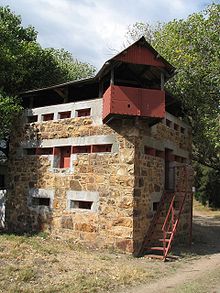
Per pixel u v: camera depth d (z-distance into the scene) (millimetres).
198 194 35000
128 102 12484
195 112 18812
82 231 13312
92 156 13562
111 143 13219
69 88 15258
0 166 19859
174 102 16672
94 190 13312
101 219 12984
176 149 16453
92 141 13625
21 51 16922
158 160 14500
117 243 12555
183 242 15984
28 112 15844
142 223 12969
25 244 12094
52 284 8406
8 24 18062
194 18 19750
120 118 12898
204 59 18766
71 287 8305
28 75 17734
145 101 12672
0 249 11039
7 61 15867
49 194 14484
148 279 9555
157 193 14227
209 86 18688
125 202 12625
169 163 15820
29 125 15680
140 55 12586
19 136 15969
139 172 13000
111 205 12867
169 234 14094
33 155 15359
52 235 14078
